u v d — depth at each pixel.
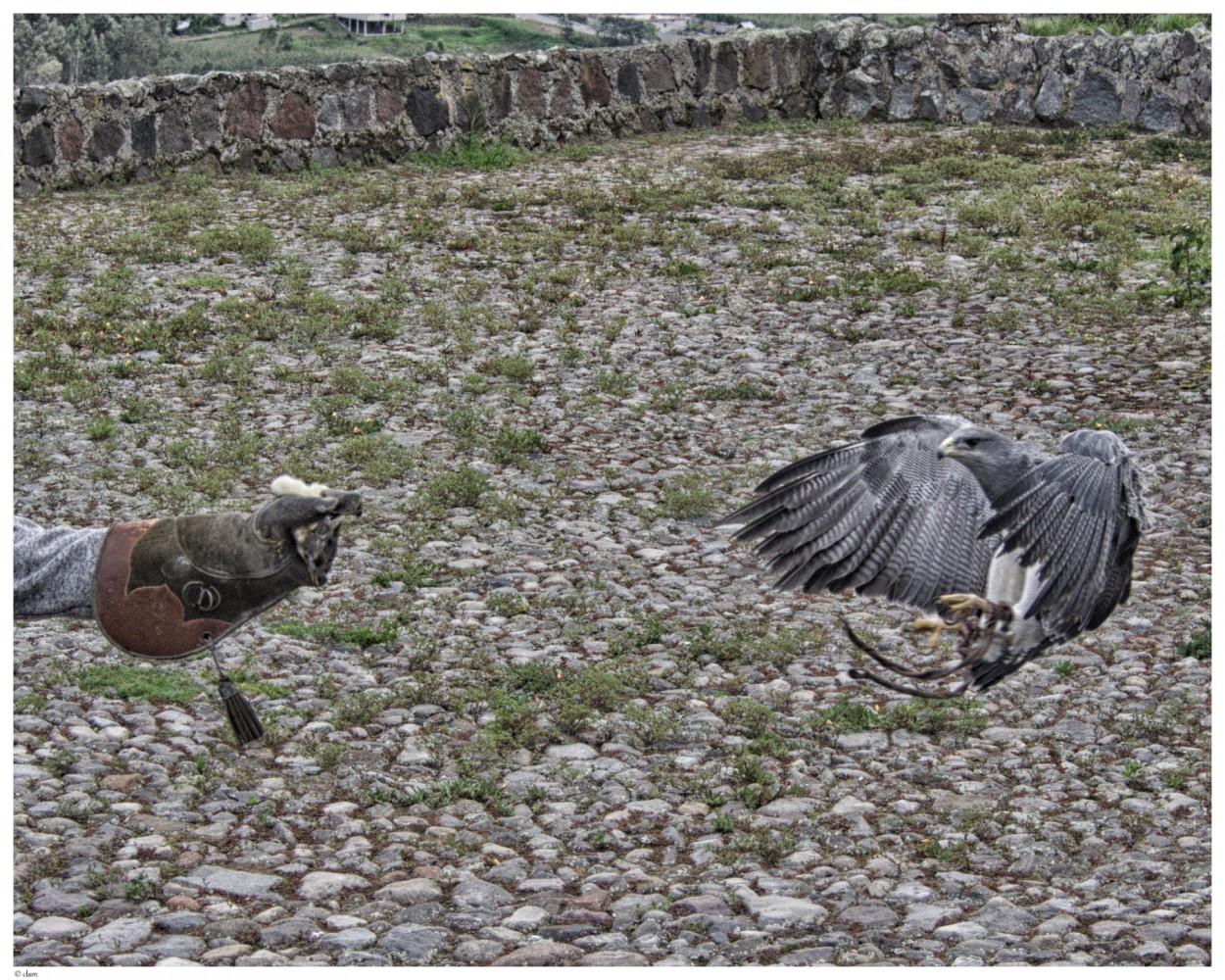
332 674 9.97
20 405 14.77
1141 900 7.34
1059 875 7.66
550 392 15.51
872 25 30.59
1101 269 19.56
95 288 18.62
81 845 7.73
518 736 9.23
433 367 16.08
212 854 7.80
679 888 7.50
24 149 24.14
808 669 10.17
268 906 7.29
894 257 20.47
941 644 10.52
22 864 7.50
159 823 8.04
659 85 29.91
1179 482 12.96
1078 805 8.38
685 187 24.53
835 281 19.34
